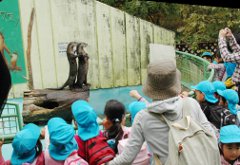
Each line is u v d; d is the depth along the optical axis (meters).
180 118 1.89
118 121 2.62
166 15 9.69
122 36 7.27
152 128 1.86
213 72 5.45
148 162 2.35
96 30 6.94
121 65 7.32
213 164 1.71
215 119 3.03
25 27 6.31
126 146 1.94
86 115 2.24
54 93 5.50
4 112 5.24
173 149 1.73
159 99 1.88
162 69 1.85
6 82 0.80
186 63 7.80
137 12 9.41
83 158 2.24
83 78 6.59
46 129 2.71
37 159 2.15
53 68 6.56
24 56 6.34
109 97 6.94
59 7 6.55
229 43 4.04
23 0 6.24
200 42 9.38
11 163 2.17
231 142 2.26
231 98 3.28
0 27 6.08
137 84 7.55
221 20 9.24
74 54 6.55
